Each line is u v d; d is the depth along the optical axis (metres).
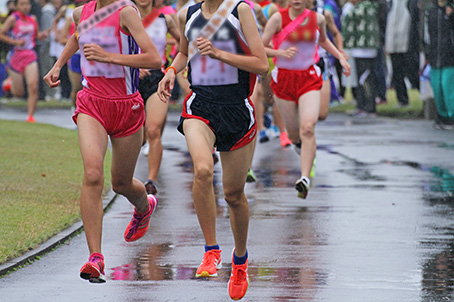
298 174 30.20
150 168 24.80
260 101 38.81
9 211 21.84
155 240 19.89
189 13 15.51
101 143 15.70
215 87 15.05
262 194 26.05
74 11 16.33
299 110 25.45
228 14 15.17
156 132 24.83
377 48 53.09
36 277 16.58
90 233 15.12
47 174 28.41
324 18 25.72
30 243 18.62
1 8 59.16
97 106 15.81
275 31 25.58
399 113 54.34
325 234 20.41
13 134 39.88
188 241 19.78
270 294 15.47
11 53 47.81
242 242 15.05
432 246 19.11
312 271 17.02
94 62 15.71
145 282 16.31
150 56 15.61
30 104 47.16
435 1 44.72
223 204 24.53
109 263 17.75
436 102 45.78
